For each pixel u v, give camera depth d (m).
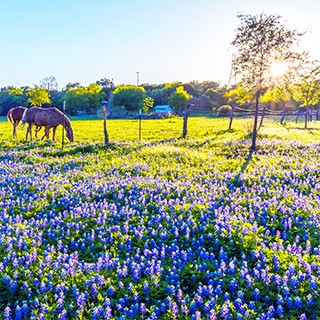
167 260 8.61
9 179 15.52
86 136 40.72
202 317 6.47
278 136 33.59
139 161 20.83
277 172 17.09
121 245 9.32
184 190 13.96
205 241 9.59
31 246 9.20
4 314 6.38
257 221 10.82
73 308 6.77
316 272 7.78
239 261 8.57
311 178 15.61
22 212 11.65
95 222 10.92
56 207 12.24
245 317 6.37
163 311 6.66
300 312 6.70
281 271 7.86
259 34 23.05
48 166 19.30
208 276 7.70
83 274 7.80
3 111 140.62
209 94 162.00
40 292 7.19
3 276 7.54
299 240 9.71
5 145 28.52
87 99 140.75
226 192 13.92
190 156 22.17
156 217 10.96
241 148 25.89
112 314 6.72
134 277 7.70
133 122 75.69
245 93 24.80
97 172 17.66
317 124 56.81
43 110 31.58
